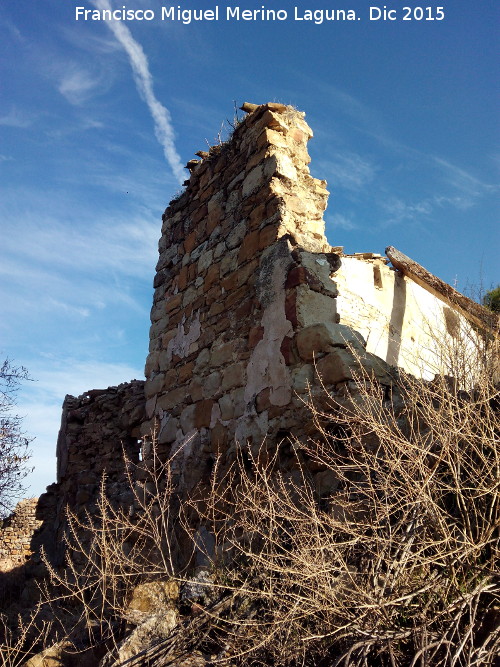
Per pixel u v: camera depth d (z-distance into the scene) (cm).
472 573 284
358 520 338
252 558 340
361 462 395
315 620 290
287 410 518
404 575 282
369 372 471
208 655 310
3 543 1097
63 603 653
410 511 309
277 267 573
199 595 356
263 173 636
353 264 623
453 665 237
